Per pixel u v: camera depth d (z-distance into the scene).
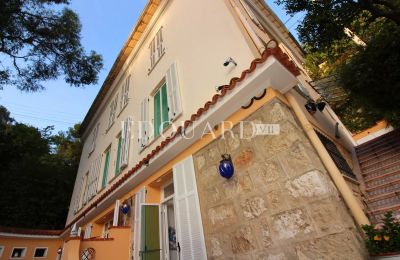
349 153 5.65
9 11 7.25
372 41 5.38
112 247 4.97
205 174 3.73
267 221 2.66
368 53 5.37
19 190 12.98
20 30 7.86
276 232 2.54
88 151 12.24
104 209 7.30
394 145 4.99
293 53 8.41
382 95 5.34
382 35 5.14
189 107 4.78
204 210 3.53
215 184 3.49
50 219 13.16
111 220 7.51
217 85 4.17
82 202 9.81
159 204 5.18
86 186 10.39
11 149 14.77
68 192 14.80
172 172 4.79
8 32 7.61
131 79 9.04
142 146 6.28
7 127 15.02
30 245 8.92
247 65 3.65
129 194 6.05
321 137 3.83
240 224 2.94
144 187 5.31
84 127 14.27
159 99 6.51
